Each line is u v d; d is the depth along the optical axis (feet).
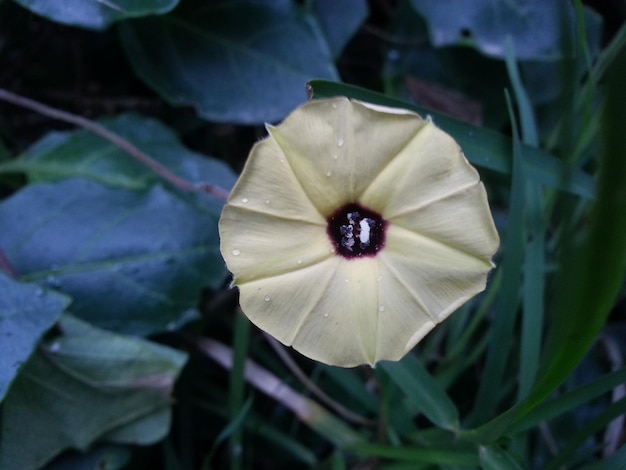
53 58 0.48
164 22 0.43
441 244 0.25
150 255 0.39
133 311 0.38
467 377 0.43
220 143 0.49
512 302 0.34
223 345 0.42
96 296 0.38
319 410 0.40
